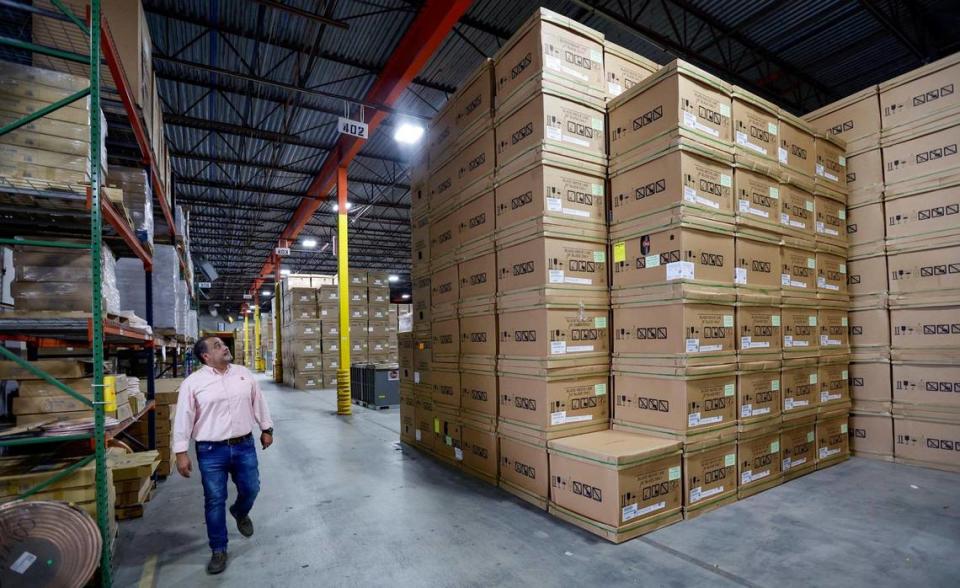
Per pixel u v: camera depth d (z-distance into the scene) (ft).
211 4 22.03
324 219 61.72
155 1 21.79
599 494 11.02
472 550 10.53
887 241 16.57
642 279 12.85
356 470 17.42
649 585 8.77
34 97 9.83
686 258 11.92
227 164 40.52
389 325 54.39
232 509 11.38
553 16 13.14
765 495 13.25
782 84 31.96
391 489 15.07
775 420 13.99
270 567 10.07
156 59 25.07
